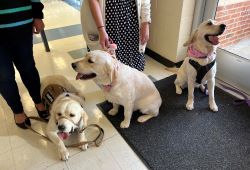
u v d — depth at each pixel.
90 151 1.49
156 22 2.45
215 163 1.41
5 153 1.49
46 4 4.68
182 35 2.28
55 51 2.82
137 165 1.41
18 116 1.63
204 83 1.96
